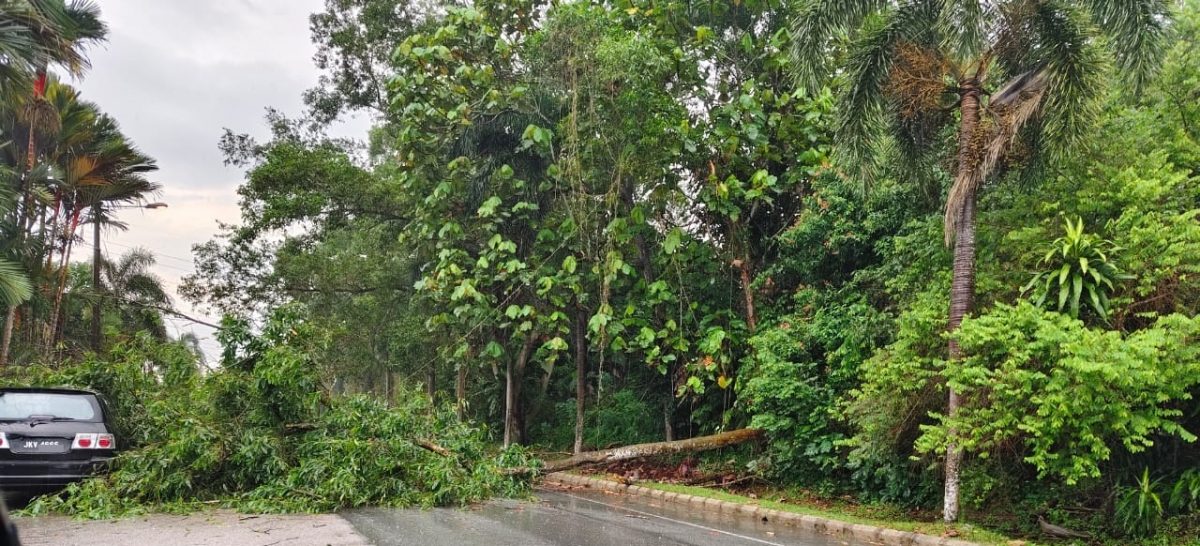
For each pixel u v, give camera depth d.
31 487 8.62
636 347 17.44
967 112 10.30
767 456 14.42
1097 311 9.35
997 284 10.35
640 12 17.00
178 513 8.86
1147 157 10.34
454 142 18.92
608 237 17.08
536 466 12.98
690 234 17.97
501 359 21.84
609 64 15.24
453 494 10.98
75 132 23.33
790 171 16.69
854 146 10.83
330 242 28.75
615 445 20.11
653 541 8.28
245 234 24.19
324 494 9.78
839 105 10.96
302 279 26.39
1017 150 10.17
